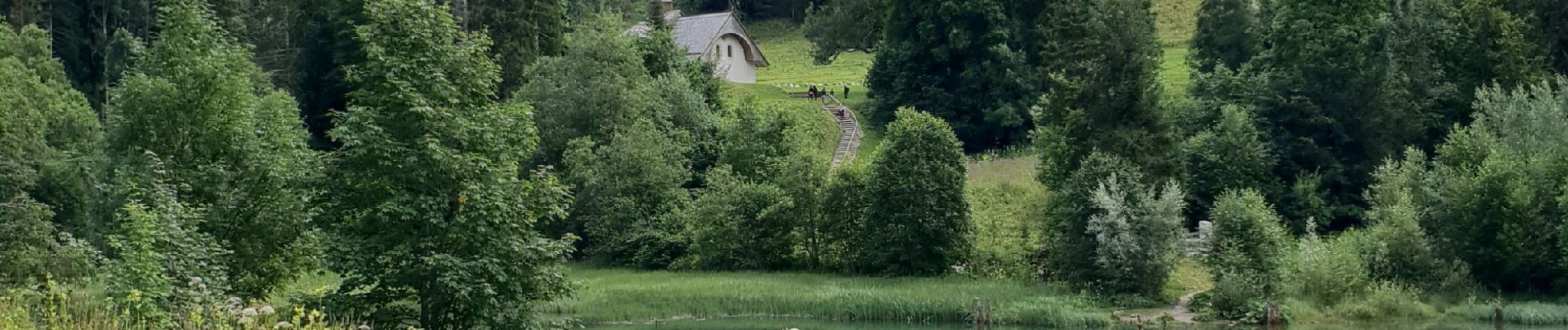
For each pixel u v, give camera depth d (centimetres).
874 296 4553
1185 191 5722
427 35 2597
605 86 6844
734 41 10306
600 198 6197
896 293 4634
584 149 6288
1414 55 6531
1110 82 5647
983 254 5384
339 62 7469
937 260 5375
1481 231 4847
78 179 4566
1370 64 6309
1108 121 5656
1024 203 5966
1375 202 5641
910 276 5341
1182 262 4959
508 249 2545
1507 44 6419
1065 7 6006
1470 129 5881
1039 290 4772
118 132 3362
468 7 8762
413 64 2559
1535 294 4788
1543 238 4728
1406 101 6347
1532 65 6500
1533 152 5144
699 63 8844
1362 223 6247
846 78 10850
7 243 3105
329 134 2542
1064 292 4772
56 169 4706
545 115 6838
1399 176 5306
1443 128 6469
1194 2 12412
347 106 2650
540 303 3064
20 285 2784
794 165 5756
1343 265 4553
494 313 2564
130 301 2055
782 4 14238
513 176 2608
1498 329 4075
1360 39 6331
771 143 6656
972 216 5516
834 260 5684
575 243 6381
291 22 8050
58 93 6353
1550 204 4816
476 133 2602
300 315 1966
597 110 6838
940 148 5409
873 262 5391
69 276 2992
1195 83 7488
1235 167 6125
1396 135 6341
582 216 6209
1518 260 4728
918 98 8225
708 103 8412
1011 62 7956
